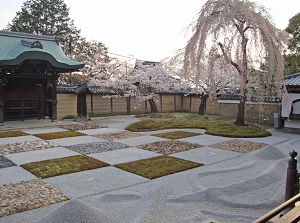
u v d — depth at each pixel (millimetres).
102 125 12656
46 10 25438
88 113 16688
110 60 19734
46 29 25641
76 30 26875
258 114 13664
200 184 4812
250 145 8305
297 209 2236
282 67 10617
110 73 18375
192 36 11133
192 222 3344
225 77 13422
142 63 18672
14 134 9922
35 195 4281
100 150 7527
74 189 4609
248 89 11398
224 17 10430
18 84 12922
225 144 8430
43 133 10250
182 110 21344
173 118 15430
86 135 9930
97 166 5934
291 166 3594
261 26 10320
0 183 4840
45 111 13992
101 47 24703
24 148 7625
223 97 15180
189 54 11188
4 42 13094
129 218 3516
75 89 14789
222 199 4082
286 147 8148
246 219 3496
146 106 19344
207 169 5852
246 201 4109
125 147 7949
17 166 5898
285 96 11109
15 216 3562
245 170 5828
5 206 3830
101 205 3965
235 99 14664
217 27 10461
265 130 11008
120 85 17062
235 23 10711
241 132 10195
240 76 11117
